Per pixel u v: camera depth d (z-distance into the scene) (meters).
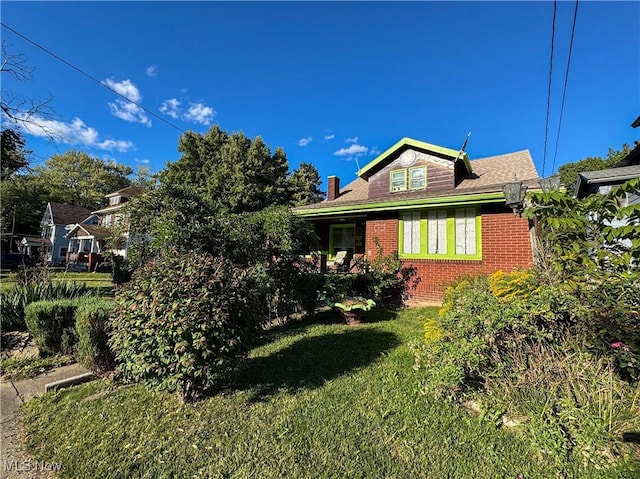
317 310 7.77
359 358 4.28
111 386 3.71
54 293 6.57
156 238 5.74
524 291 3.50
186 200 6.36
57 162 36.53
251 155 24.48
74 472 2.27
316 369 3.92
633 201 7.04
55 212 32.09
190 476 2.17
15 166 10.05
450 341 3.11
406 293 8.37
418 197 8.08
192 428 2.72
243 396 3.27
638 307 2.64
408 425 2.65
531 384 2.65
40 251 11.14
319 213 9.76
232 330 3.07
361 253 10.77
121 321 3.04
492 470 2.10
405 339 5.07
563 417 2.28
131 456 2.40
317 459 2.28
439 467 2.15
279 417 2.84
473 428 2.57
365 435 2.54
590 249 2.96
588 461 2.07
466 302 3.41
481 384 2.97
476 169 11.00
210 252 5.90
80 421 2.94
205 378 3.10
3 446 2.63
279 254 6.46
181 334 2.85
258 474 2.15
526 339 2.94
